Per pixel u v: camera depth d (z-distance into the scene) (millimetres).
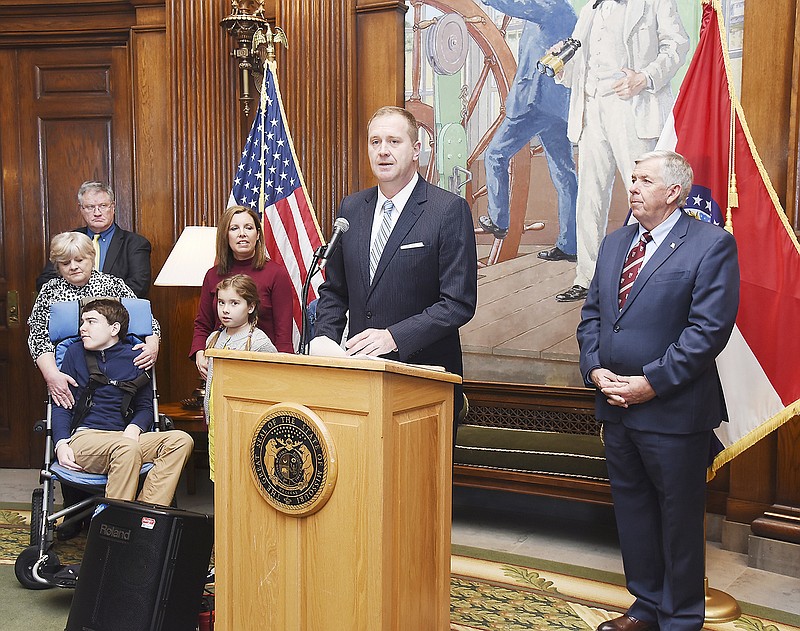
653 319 2881
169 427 3859
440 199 2814
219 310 3648
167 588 2658
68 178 5789
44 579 3410
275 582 2170
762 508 3969
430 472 2268
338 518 2072
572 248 4512
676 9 4168
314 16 5070
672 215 2949
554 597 3441
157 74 5516
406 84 4949
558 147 4523
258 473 2156
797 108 3779
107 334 3678
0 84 5777
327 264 3068
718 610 3211
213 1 5324
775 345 3383
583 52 4422
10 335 5816
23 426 5828
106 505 2842
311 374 2094
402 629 2145
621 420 2955
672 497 2857
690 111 3369
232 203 4766
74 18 5668
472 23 4719
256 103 5332
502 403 4727
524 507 4777
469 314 2738
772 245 3389
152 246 5566
